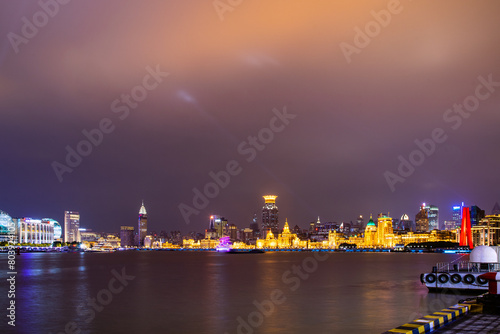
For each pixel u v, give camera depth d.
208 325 43.06
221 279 106.00
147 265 195.62
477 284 59.25
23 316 50.16
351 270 142.88
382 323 42.28
